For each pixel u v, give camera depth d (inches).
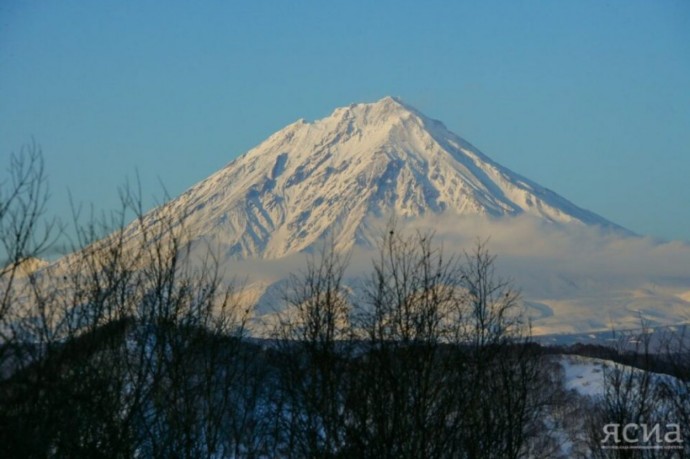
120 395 924.0
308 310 1091.3
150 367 984.3
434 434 1061.1
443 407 1072.8
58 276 916.6
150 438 986.1
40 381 814.5
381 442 1031.6
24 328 815.7
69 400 852.6
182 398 1044.5
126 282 991.0
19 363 813.2
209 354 1091.9
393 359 1067.3
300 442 1072.8
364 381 1056.2
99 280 967.0
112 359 930.1
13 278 813.2
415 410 1047.6
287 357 1075.3
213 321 1096.2
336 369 1074.7
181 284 1066.7
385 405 1048.2
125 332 979.9
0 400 805.9
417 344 1072.2
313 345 1066.1
